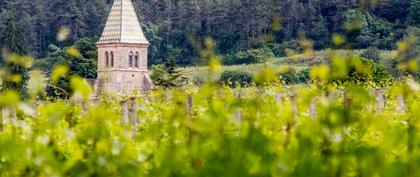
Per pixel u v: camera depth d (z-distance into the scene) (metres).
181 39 157.75
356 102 4.39
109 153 4.59
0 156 4.54
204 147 4.30
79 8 165.25
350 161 4.18
